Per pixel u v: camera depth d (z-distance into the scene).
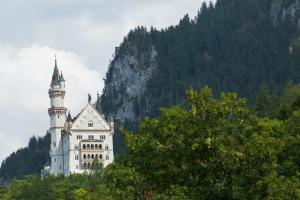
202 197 65.38
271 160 66.00
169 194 65.75
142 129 69.31
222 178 65.75
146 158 68.56
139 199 68.75
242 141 67.56
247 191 65.06
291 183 65.94
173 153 66.88
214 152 65.50
